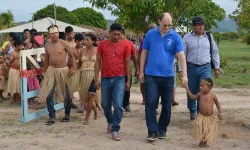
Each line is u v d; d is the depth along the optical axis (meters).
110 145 6.89
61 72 8.53
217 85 15.01
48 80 8.49
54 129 8.12
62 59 8.57
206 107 6.69
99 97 9.44
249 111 10.05
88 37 8.49
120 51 7.20
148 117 7.00
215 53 8.70
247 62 29.44
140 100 11.78
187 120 8.99
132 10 20.08
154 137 7.03
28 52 8.94
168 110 7.18
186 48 8.60
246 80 16.58
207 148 6.73
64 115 9.55
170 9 20.41
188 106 8.97
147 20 20.86
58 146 6.85
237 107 10.70
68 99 8.72
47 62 8.63
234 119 9.06
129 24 21.16
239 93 13.23
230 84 15.23
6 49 11.80
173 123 8.67
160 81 6.96
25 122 8.76
